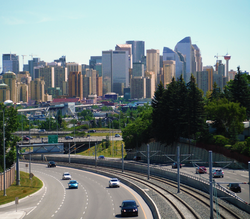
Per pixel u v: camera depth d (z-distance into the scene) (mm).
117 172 104062
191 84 116438
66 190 70500
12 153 84625
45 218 44906
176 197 57906
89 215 45719
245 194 55938
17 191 69625
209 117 128625
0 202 58281
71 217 44906
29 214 47750
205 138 106812
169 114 120938
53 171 113500
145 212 46875
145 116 156500
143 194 59500
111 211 47844
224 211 46938
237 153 89750
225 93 139625
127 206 44906
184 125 118250
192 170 92312
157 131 125250
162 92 133625
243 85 121750
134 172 103500
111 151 165125
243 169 85812
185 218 42219
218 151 99375
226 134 109812
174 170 91188
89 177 93938
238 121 106500
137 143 148625
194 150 112000
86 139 182000
